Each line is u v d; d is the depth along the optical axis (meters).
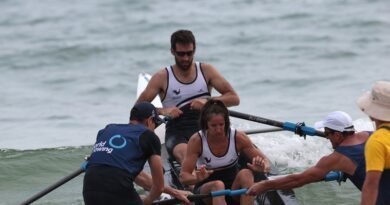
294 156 38.69
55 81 60.16
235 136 27.23
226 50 66.31
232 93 31.75
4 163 40.25
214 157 27.28
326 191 34.25
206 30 72.69
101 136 24.61
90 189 23.81
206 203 27.14
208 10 79.56
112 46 68.94
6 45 70.88
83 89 57.56
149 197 24.77
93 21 77.81
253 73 59.47
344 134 23.22
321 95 52.88
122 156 23.88
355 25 71.38
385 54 62.91
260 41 68.31
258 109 50.12
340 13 75.31
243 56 64.38
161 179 24.31
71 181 37.91
